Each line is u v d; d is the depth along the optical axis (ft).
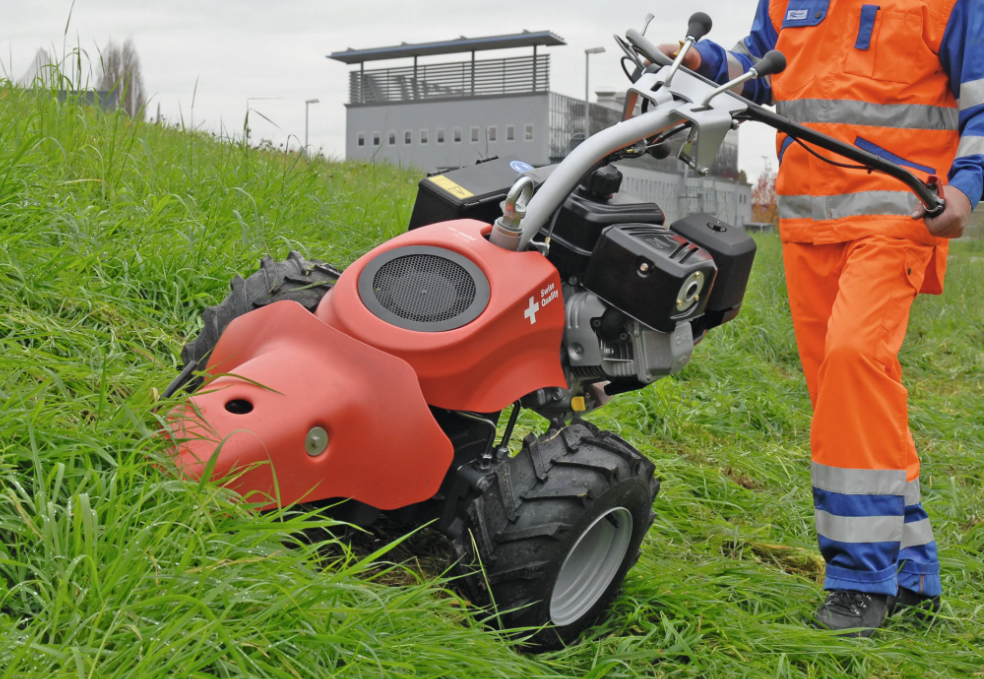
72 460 5.59
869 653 7.33
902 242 8.02
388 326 6.15
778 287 24.79
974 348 23.22
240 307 7.18
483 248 6.63
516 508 6.15
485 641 5.81
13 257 8.98
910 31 8.16
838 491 7.89
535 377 6.55
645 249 6.66
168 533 5.36
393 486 5.90
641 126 6.95
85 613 4.70
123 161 13.56
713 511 10.72
